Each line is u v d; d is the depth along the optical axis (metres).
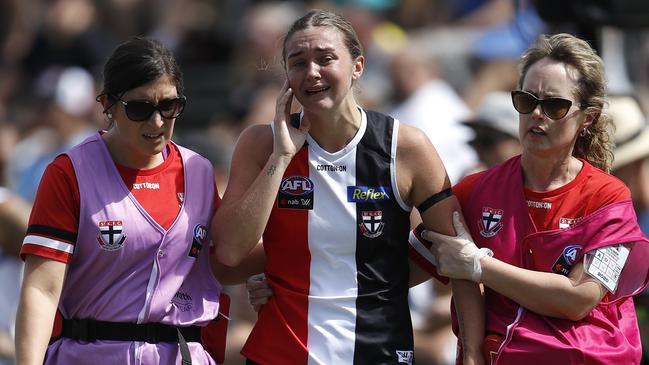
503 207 19.81
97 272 19.62
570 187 19.61
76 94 42.75
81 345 19.66
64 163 19.64
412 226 21.17
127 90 19.00
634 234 19.41
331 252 19.88
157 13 47.66
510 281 19.22
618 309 19.78
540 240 19.42
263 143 20.27
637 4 26.78
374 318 19.84
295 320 19.84
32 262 19.47
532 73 19.50
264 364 19.92
